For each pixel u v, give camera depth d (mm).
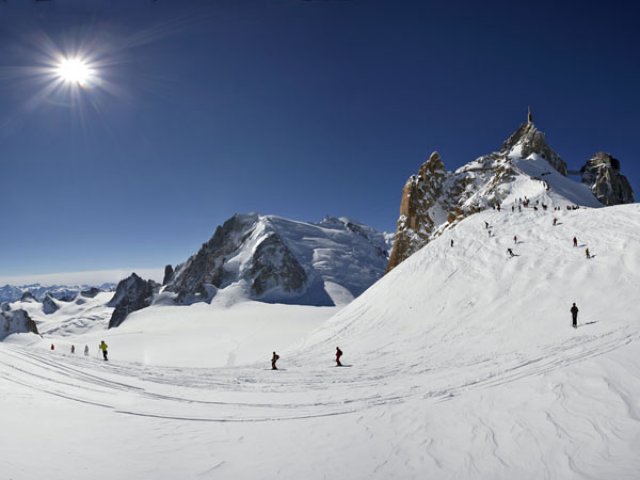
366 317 39375
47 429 10266
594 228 35500
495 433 9508
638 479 6789
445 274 39188
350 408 13258
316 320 93125
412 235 103500
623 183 111188
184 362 56531
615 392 9758
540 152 109062
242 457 9539
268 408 13625
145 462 9016
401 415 11852
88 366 19719
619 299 24234
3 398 12414
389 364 23344
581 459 7797
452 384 14594
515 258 35906
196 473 8664
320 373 21594
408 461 9016
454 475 8227
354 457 9422
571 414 9391
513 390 11633
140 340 78250
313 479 8484
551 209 48312
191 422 11969
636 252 28484
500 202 69562
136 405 13398
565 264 31406
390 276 47219
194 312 121000
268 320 95938
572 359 14203
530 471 7852
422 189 109438
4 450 8656
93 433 10406
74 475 8078
